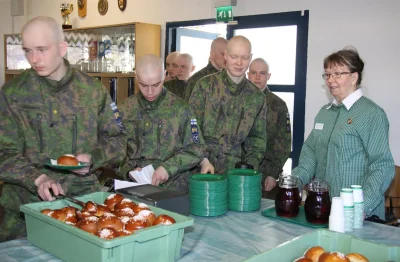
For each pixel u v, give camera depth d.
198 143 2.43
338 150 2.06
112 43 5.49
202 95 2.79
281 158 3.53
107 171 2.88
